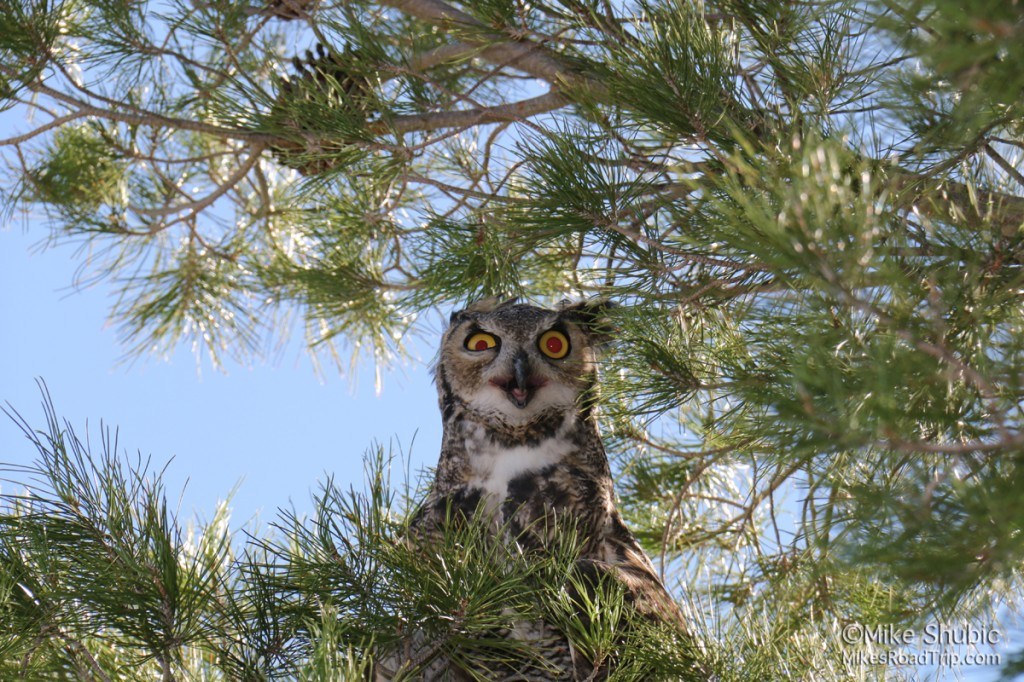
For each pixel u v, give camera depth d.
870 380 3.46
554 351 7.45
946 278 3.84
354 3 7.46
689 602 5.67
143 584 4.47
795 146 4.19
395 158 6.69
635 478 8.05
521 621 5.74
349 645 4.68
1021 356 3.71
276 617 4.78
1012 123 4.39
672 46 5.37
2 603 4.33
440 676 5.66
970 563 3.37
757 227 3.59
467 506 7.22
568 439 7.34
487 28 6.86
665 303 5.54
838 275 3.44
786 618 5.76
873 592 5.38
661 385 5.38
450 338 7.67
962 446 3.33
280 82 7.02
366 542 4.93
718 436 6.20
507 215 6.14
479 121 6.97
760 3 5.78
